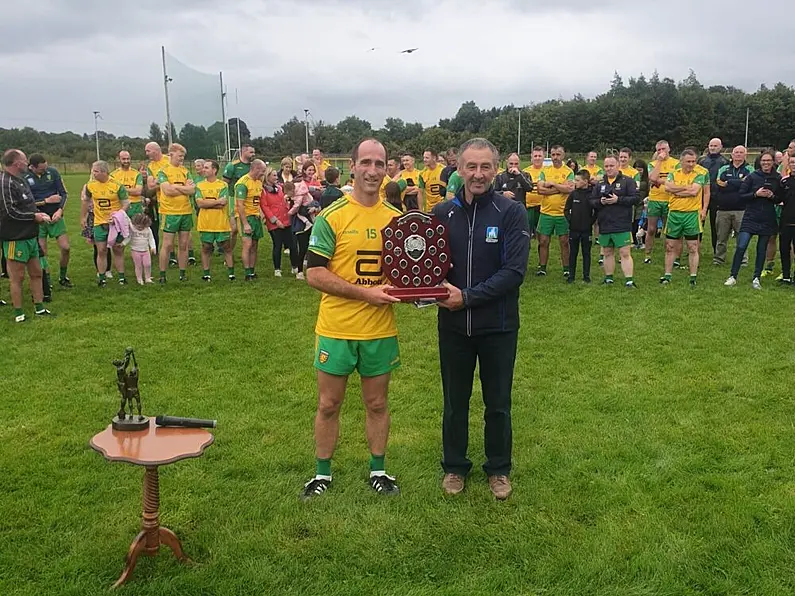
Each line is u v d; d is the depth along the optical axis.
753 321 7.40
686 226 9.16
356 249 3.45
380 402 3.71
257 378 5.70
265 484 3.87
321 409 3.67
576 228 9.45
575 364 6.02
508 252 3.45
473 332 3.54
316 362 3.61
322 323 3.58
